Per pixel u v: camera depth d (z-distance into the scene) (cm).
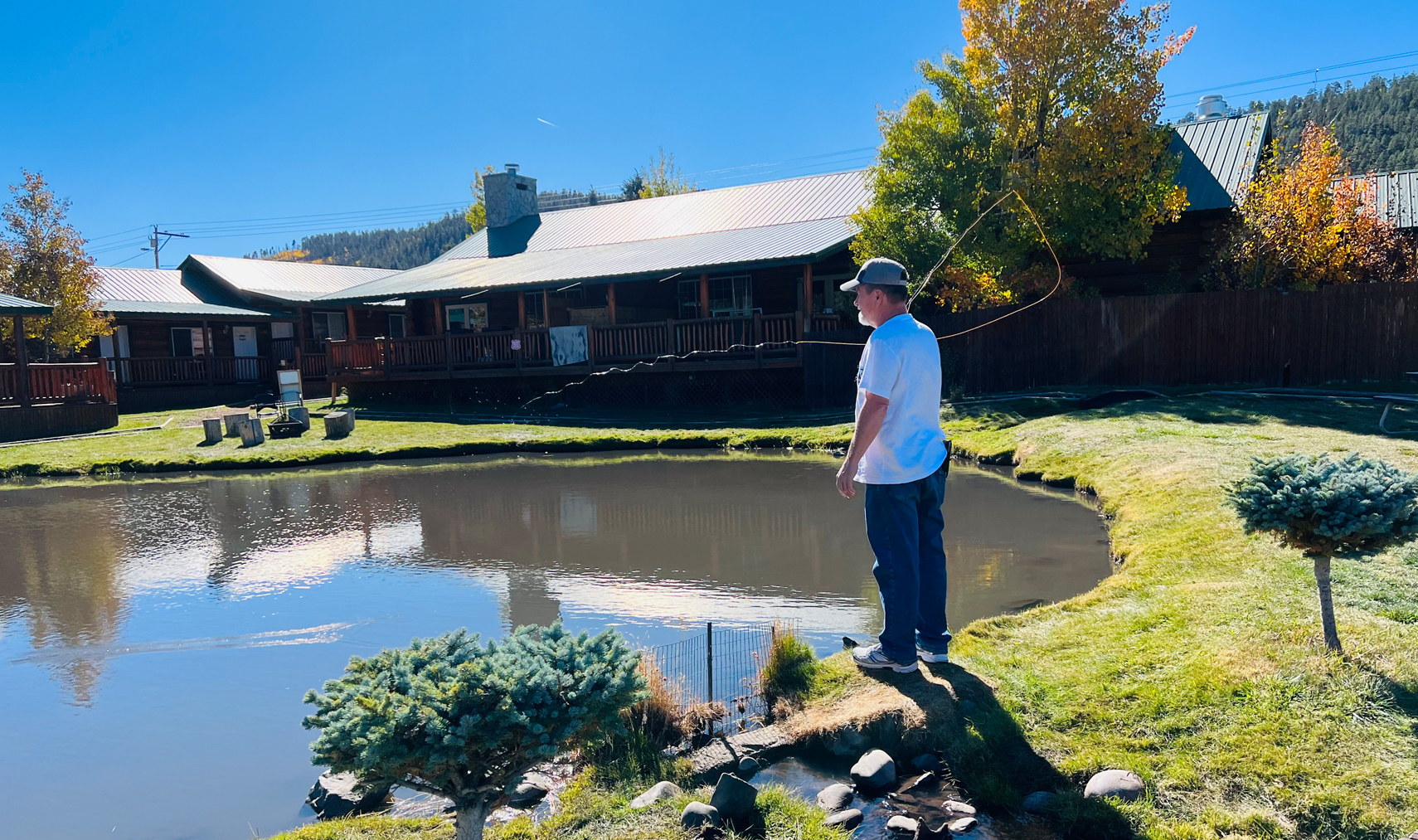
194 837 378
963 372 1859
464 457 1609
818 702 436
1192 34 1641
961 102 1773
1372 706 364
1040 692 418
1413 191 2241
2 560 902
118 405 2462
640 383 2162
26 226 2578
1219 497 769
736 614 639
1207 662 419
